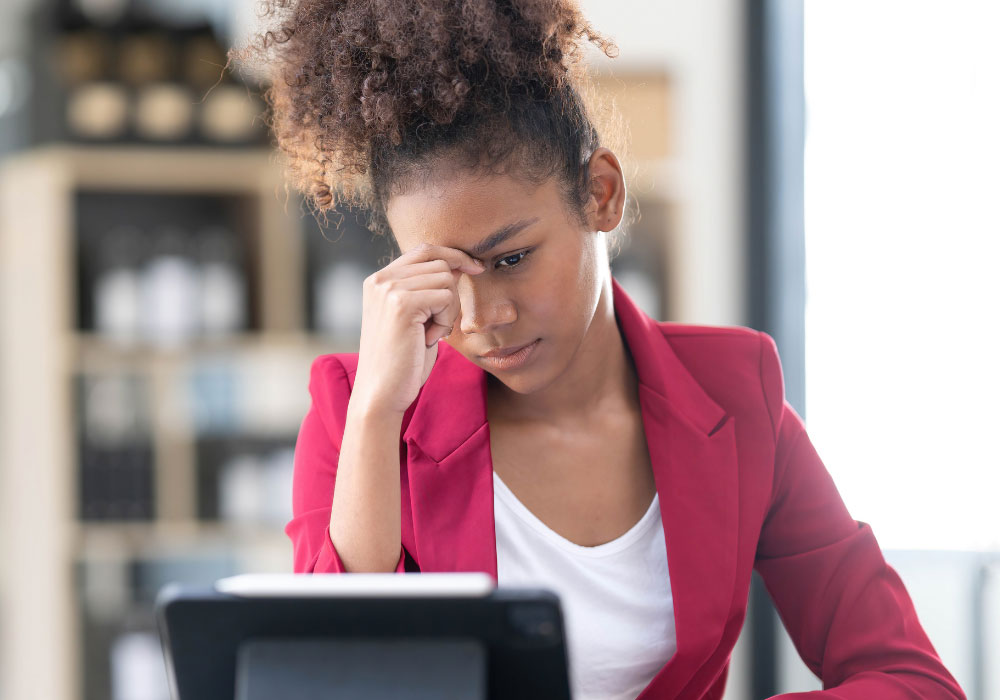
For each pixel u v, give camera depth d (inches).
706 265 138.9
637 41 138.9
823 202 122.2
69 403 131.7
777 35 134.6
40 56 132.7
